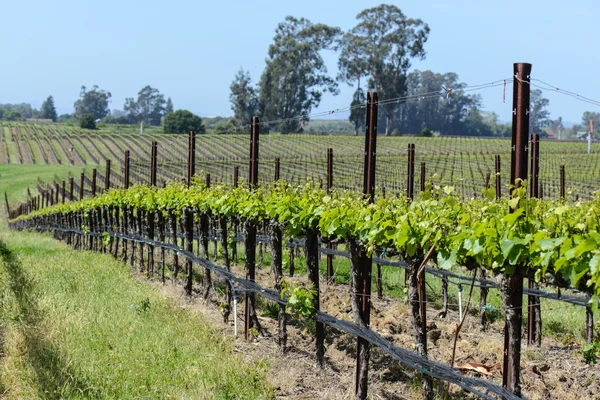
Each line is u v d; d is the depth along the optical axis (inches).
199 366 309.1
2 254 709.3
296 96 4050.2
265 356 343.0
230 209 433.4
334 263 684.1
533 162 423.5
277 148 3193.9
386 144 3324.3
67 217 1064.8
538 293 386.3
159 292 493.0
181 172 2209.6
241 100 4416.8
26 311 379.9
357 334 295.6
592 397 300.0
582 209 253.8
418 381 310.3
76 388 274.5
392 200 301.1
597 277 187.0
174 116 4655.5
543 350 388.8
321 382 314.8
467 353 357.7
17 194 2596.0
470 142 3516.2
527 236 211.5
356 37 3865.7
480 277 449.4
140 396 272.7
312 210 339.9
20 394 266.5
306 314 331.0
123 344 334.3
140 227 692.7
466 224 242.2
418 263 278.2
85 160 3346.5
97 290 470.6
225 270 447.8
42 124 6343.5
